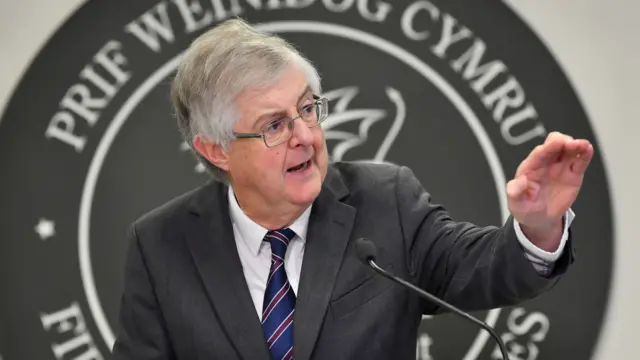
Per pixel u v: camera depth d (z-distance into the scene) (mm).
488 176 6199
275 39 3473
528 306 6180
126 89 6305
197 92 3451
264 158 3373
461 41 6262
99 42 6320
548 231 2977
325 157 3496
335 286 3531
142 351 3730
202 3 6328
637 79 6172
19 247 6191
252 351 3461
